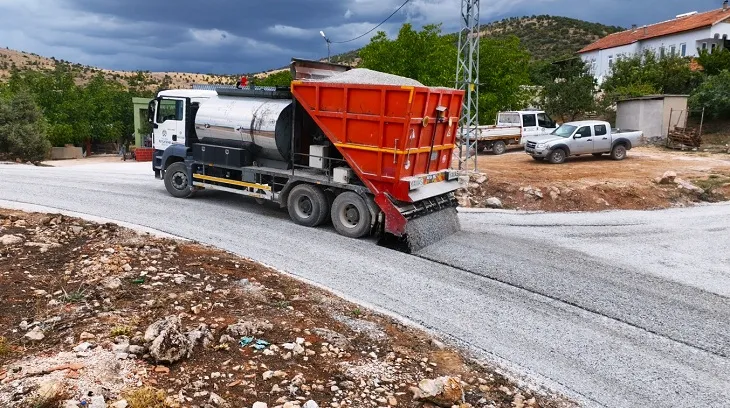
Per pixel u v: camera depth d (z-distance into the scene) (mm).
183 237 9930
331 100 10688
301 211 11680
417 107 10094
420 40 27656
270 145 11734
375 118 10148
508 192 16500
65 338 5215
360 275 8633
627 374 5945
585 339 6770
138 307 6145
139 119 36219
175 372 4766
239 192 12562
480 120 29438
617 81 38156
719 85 29250
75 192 13688
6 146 24547
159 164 14414
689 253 11070
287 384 4773
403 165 10203
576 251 10844
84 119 38250
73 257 7758
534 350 6410
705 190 17109
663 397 5512
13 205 11570
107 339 5199
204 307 6328
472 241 11195
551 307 7766
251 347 5406
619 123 29594
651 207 15875
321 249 9898
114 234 9109
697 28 40438
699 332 7113
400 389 5023
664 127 27312
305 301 7109
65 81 42188
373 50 28391
